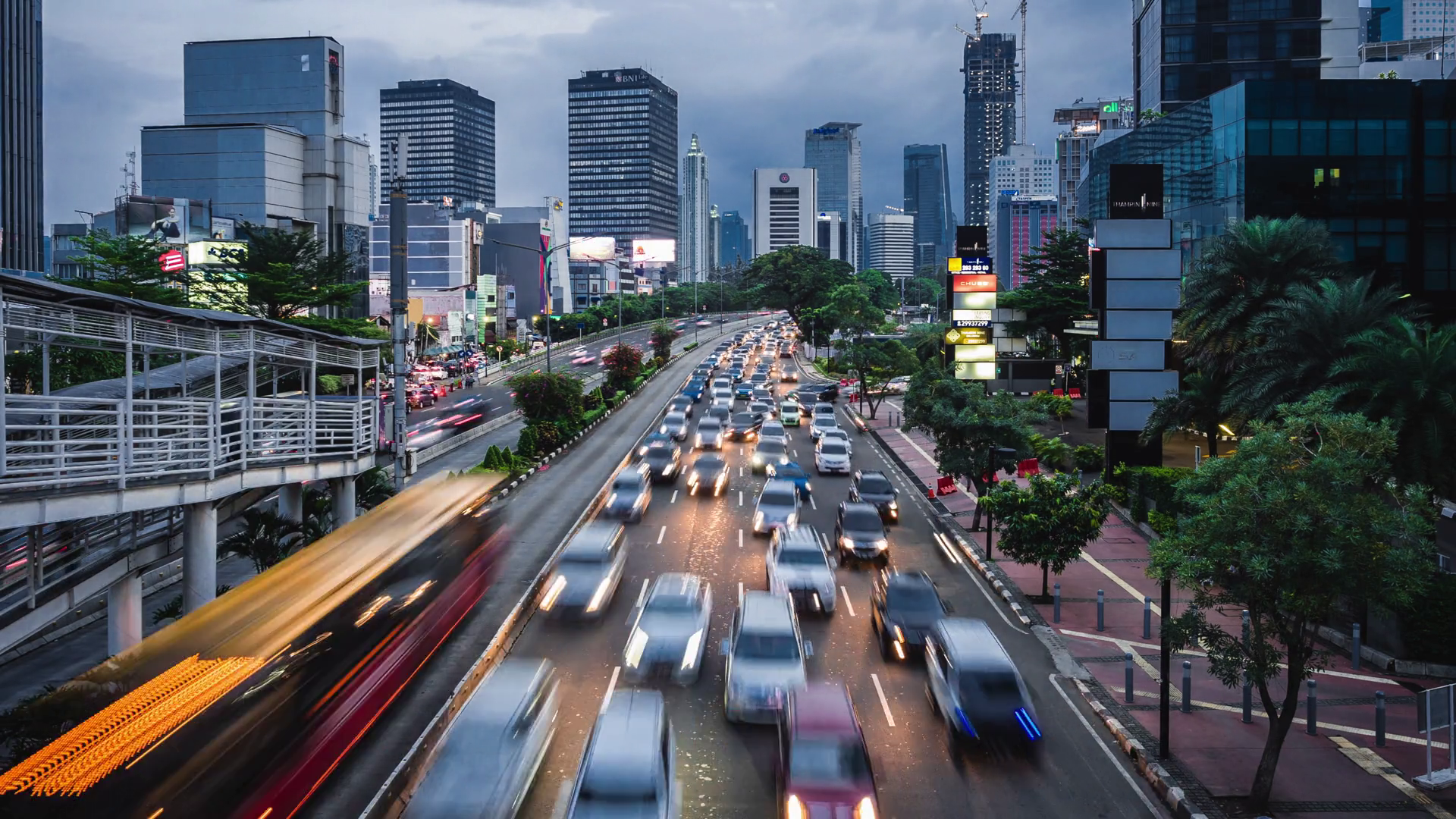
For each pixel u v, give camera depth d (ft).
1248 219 167.02
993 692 57.16
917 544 109.19
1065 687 67.97
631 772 44.57
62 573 64.13
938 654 62.13
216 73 413.39
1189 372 132.67
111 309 63.77
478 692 52.70
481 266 542.16
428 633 72.02
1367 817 50.01
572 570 81.51
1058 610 83.10
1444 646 69.92
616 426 208.03
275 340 87.66
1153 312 125.80
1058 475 88.17
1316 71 272.72
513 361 360.28
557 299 599.98
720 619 78.84
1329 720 62.08
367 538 78.79
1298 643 50.60
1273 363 94.02
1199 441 158.92
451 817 44.04
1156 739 58.54
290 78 411.34
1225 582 51.85
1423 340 87.51
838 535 102.27
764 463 149.89
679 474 149.18
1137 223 125.08
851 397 254.47
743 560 97.71
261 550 78.64
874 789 46.03
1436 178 165.58
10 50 292.40
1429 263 165.89
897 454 172.55
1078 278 247.70
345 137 387.55
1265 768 50.44
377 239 453.17
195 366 97.81
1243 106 167.84
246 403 80.02
